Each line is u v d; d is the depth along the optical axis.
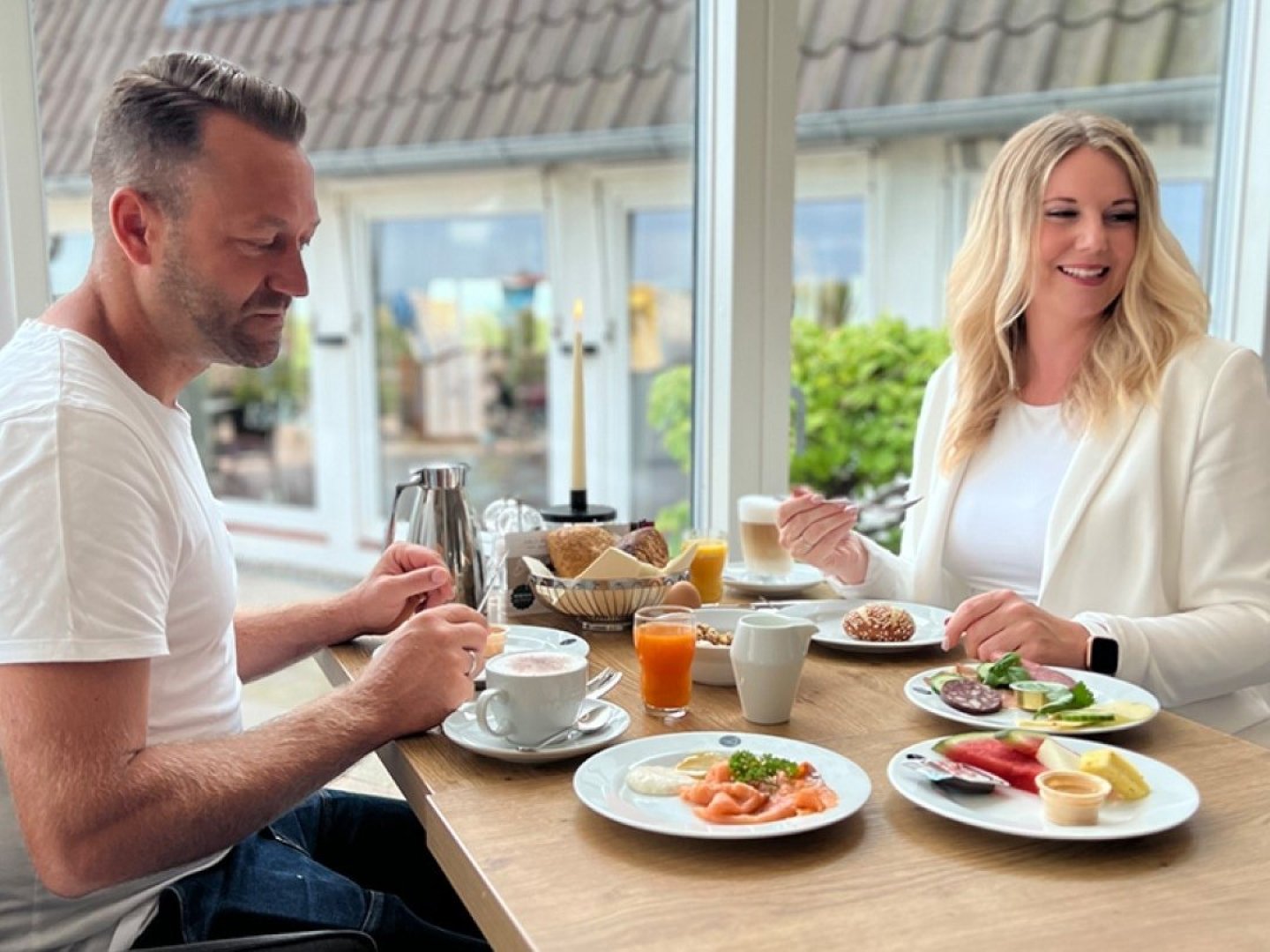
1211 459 1.60
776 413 2.23
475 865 0.88
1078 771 0.99
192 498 1.14
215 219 1.06
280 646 1.44
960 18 3.89
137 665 0.97
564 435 5.02
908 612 1.60
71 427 0.98
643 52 4.46
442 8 5.19
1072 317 1.73
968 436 1.84
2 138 1.69
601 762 1.05
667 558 1.68
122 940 1.09
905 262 3.96
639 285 4.57
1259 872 0.87
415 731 1.12
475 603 1.59
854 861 0.89
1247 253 2.60
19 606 0.94
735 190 2.11
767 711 1.20
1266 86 2.53
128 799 0.94
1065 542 1.65
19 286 1.74
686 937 0.78
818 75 3.71
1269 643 1.47
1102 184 1.68
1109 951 0.76
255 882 1.19
